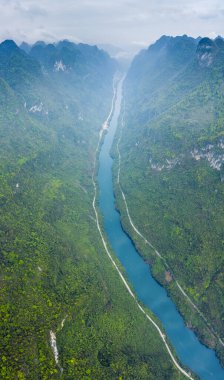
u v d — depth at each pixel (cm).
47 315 16312
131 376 16112
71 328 16988
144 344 18225
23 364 13538
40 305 16562
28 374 13450
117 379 15750
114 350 17075
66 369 14962
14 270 17750
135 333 18525
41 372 13838
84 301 18438
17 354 13725
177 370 17650
